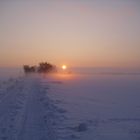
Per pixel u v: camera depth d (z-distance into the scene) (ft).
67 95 110.52
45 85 164.25
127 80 240.32
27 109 70.90
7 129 48.19
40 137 42.75
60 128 49.62
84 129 48.49
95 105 81.35
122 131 48.24
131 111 70.64
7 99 91.76
